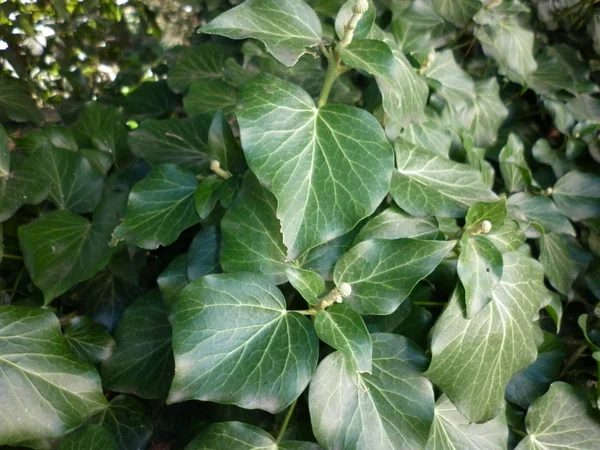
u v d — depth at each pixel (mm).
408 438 213
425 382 224
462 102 350
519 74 374
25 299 301
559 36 444
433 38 374
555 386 266
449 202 250
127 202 283
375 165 219
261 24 233
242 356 205
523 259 252
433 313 270
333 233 208
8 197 282
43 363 229
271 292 219
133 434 277
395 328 254
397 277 219
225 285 214
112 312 310
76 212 310
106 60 624
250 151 211
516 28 381
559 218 314
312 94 352
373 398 218
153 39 591
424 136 309
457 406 228
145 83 471
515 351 243
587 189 357
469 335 230
